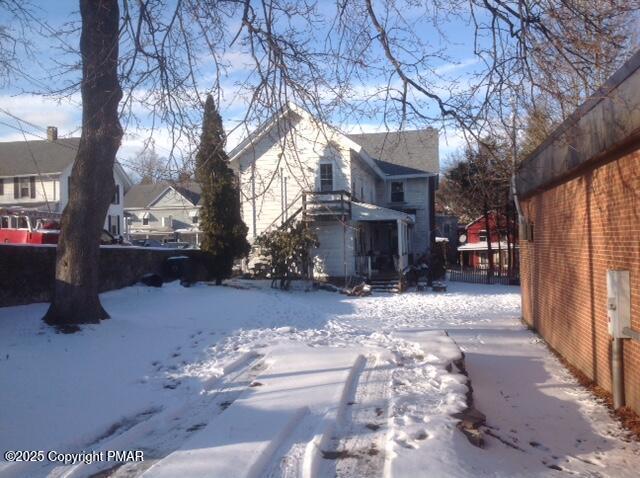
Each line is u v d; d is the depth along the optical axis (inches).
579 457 257.6
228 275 938.1
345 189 1081.4
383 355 388.2
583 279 411.5
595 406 337.7
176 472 196.4
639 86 263.0
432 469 199.9
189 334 478.0
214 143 324.2
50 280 575.2
